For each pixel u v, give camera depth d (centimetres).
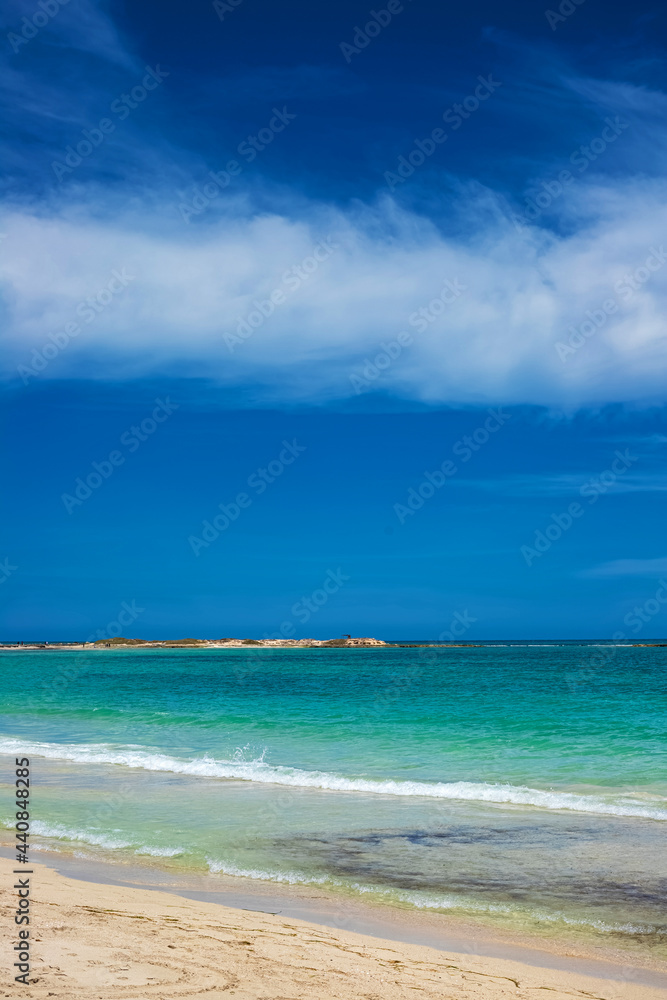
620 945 747
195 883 938
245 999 543
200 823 1257
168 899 852
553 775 1716
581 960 707
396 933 773
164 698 3978
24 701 3869
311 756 2025
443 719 2831
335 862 1033
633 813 1329
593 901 874
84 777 1719
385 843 1132
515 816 1310
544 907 855
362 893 905
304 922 792
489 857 1057
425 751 2089
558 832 1197
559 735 2362
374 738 2355
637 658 11256
